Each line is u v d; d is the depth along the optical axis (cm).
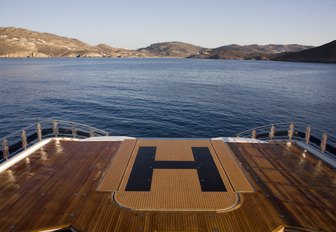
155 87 5175
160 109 3148
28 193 711
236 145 1091
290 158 957
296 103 3622
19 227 569
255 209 639
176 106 3319
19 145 1770
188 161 913
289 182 777
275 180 788
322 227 573
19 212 625
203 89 4944
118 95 4166
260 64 17850
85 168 867
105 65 14025
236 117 2812
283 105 3475
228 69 11600
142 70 10238
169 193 705
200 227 571
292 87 5409
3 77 6800
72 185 754
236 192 714
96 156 969
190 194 700
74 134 1282
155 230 561
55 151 1020
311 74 8888
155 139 1138
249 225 579
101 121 2650
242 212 627
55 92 4431
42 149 1042
